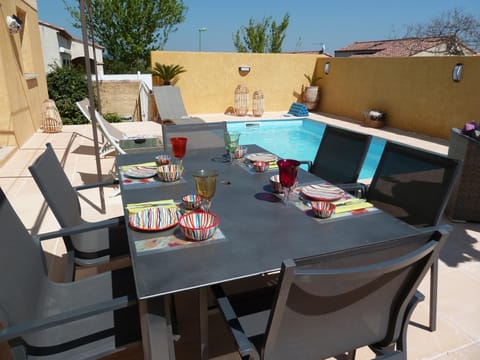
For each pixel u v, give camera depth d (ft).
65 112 30.60
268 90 35.17
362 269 3.12
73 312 3.92
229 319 4.02
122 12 61.77
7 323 3.74
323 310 3.67
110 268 8.32
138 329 4.78
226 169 7.71
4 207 4.88
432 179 6.68
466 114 21.88
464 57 21.62
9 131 17.98
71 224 6.54
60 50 52.60
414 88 25.23
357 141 8.77
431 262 3.68
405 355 4.34
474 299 7.36
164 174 6.70
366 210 5.60
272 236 4.74
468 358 5.93
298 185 6.67
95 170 15.42
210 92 33.42
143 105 31.48
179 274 3.89
